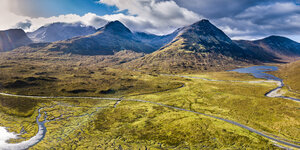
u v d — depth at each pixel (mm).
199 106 124625
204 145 75250
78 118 108375
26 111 116000
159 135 85250
